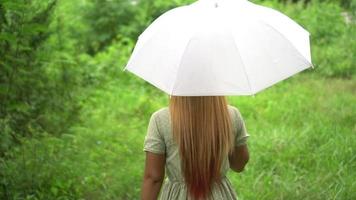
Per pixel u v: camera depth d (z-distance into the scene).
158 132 3.01
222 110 2.95
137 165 6.55
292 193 5.62
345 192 5.56
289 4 14.30
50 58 7.00
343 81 10.55
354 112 8.34
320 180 5.92
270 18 2.93
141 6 12.88
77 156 6.37
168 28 2.89
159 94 10.18
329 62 11.27
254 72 2.71
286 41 2.83
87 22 12.63
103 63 10.91
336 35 12.52
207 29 2.78
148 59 2.87
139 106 9.26
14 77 6.09
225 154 2.98
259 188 5.79
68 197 5.50
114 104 9.36
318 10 13.16
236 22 2.83
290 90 9.97
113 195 5.67
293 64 2.78
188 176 2.97
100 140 7.27
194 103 2.92
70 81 7.41
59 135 7.06
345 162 6.47
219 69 2.70
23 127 6.56
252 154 6.74
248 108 8.95
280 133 7.53
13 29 5.81
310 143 7.13
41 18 6.52
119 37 12.38
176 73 2.72
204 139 2.93
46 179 5.54
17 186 5.38
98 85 8.79
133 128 8.20
